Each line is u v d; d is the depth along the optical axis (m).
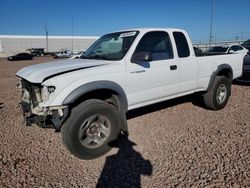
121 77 4.01
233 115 5.59
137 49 4.33
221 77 5.82
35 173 3.41
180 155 3.77
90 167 3.56
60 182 3.20
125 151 3.98
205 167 3.41
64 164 3.65
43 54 59.09
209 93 5.72
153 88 4.52
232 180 3.10
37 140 4.49
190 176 3.22
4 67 23.81
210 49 15.09
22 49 80.00
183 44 5.07
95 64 3.99
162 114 5.75
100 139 3.81
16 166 3.60
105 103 3.81
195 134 4.55
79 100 3.84
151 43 4.56
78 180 3.24
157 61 4.57
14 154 3.96
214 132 4.62
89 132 3.71
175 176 3.23
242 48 15.00
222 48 14.61
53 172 3.44
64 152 4.02
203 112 5.85
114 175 3.33
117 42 4.64
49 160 3.76
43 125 3.63
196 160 3.60
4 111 6.35
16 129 5.03
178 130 4.77
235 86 9.12
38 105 3.61
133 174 3.33
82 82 3.56
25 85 3.96
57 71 3.63
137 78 4.23
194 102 6.64
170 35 4.87
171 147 4.05
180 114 5.73
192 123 5.14
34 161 3.74
